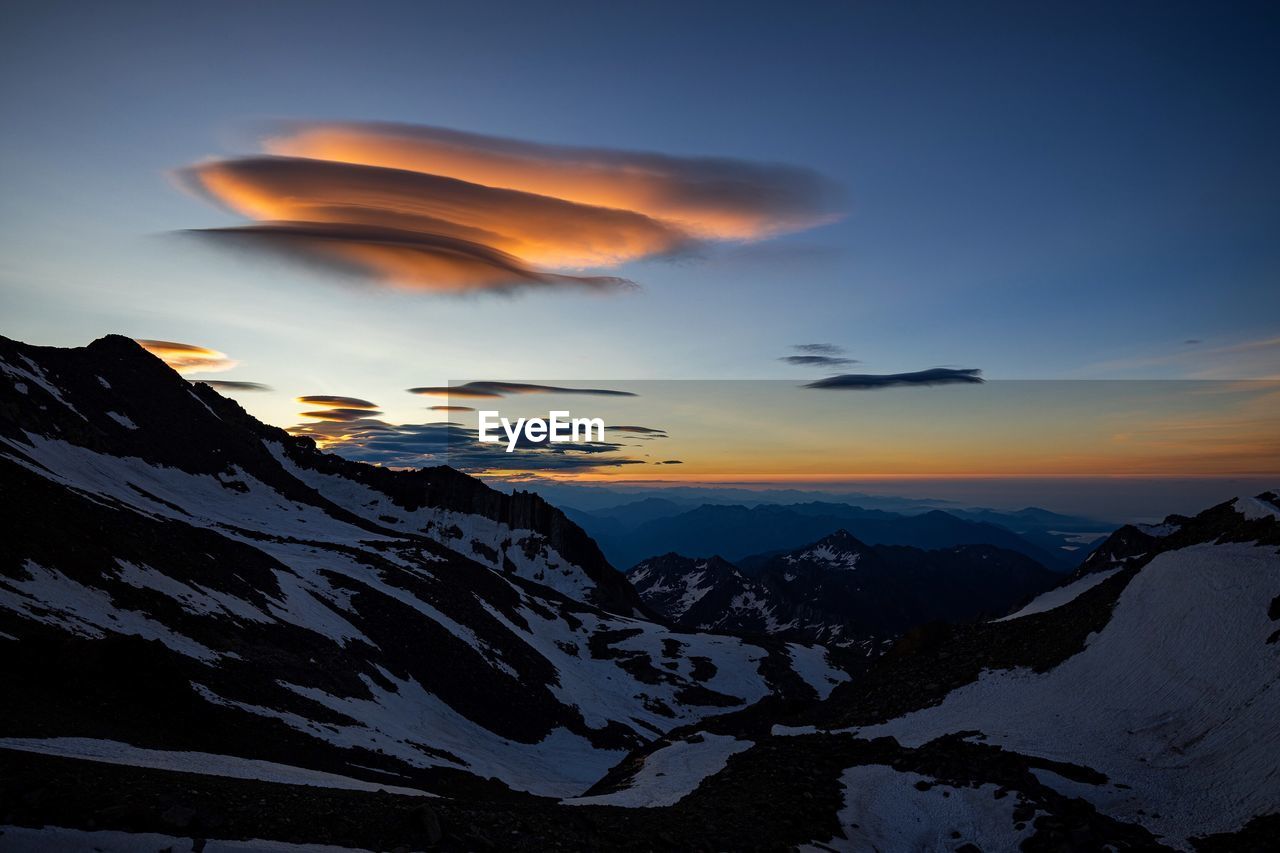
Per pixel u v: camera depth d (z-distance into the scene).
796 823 29.28
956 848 27.92
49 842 15.70
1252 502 43.28
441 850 20.34
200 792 20.55
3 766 18.92
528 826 24.02
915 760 35.47
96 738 26.62
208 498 147.88
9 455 77.50
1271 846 23.50
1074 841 25.92
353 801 22.94
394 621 90.50
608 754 89.25
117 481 118.31
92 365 169.88
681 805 32.84
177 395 187.88
